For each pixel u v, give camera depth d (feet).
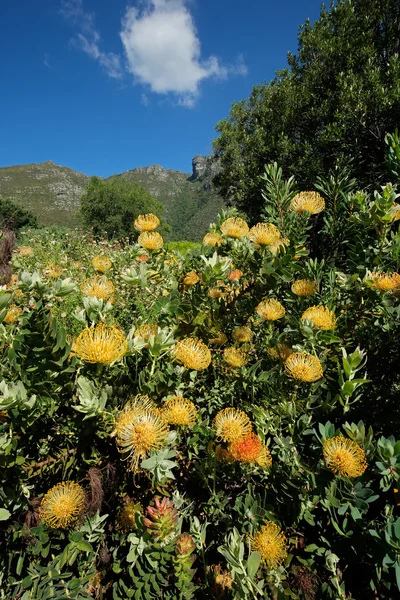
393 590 4.00
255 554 3.35
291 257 5.31
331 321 5.15
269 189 7.51
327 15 41.65
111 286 6.10
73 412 4.15
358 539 3.98
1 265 12.28
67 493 3.85
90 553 3.87
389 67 32.45
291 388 5.00
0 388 3.65
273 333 6.04
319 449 4.45
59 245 25.90
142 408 3.88
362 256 6.01
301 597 3.71
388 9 36.58
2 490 3.56
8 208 74.02
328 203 7.86
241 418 4.47
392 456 3.70
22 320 3.76
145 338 4.77
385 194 5.61
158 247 6.50
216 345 6.31
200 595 4.06
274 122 44.34
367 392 5.68
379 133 29.91
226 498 4.52
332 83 37.60
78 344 3.93
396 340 5.53
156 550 3.57
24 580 3.33
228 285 6.41
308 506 4.15
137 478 4.75
